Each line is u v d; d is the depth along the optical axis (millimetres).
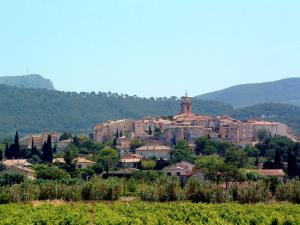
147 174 173625
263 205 89062
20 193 103625
